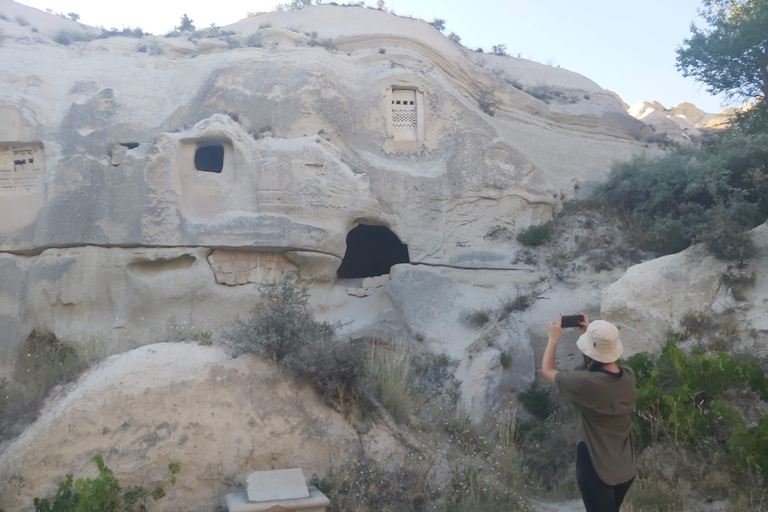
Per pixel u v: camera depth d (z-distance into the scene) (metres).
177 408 6.99
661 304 10.16
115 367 7.19
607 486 4.52
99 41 19.28
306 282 15.02
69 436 6.62
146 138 16.06
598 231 15.14
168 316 14.37
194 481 6.74
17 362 14.42
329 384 7.77
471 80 20.03
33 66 17.50
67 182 15.06
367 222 15.83
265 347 7.73
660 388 8.12
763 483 6.54
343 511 6.64
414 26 20.91
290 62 17.20
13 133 15.61
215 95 16.56
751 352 8.57
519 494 7.34
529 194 16.17
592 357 4.58
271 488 6.47
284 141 15.70
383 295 15.01
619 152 19.22
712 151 15.34
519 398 11.61
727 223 10.78
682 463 7.05
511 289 14.33
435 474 7.45
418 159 16.83
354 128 16.77
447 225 15.77
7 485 6.26
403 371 9.62
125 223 14.63
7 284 14.73
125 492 6.25
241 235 14.57
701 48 17.02
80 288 14.45
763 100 16.53
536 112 20.12
